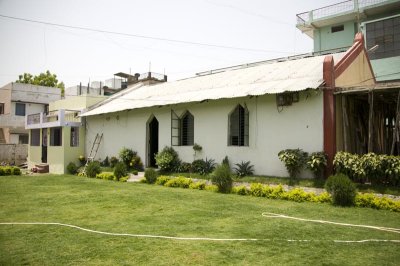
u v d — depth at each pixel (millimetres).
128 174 19281
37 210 9711
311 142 13305
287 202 11078
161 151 19125
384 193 10516
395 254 5762
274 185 13312
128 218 8594
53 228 7520
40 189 14578
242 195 12734
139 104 20125
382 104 17609
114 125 23609
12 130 38531
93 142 25281
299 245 6246
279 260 5438
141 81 30422
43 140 28438
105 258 5508
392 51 20938
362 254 5750
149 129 21344
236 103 16078
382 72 21250
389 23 21109
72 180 18672
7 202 11148
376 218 8578
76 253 5766
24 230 7344
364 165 11203
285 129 14156
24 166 32156
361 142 15133
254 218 8602
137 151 21641
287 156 13117
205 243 6340
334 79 13203
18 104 38562
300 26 29406
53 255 5660
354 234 7031
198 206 10320
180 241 6469
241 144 16031
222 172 13586
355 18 27266
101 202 11062
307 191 12258
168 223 8023
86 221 8242
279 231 7273
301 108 13688
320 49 29453
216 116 16969
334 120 12836
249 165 15383
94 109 25172
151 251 5863
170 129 19359
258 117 15188
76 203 10898
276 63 19812
